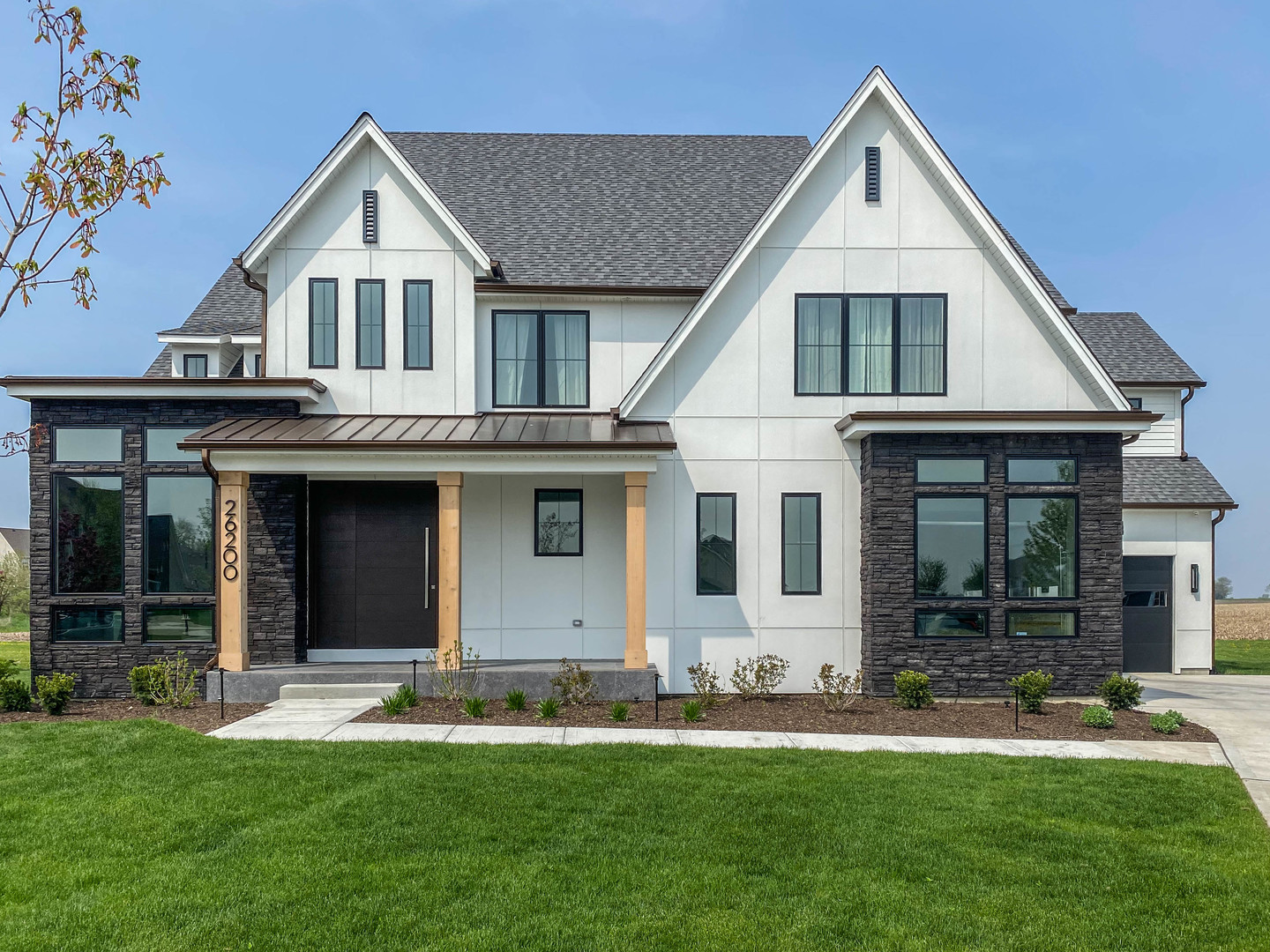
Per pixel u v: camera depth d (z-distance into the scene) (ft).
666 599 50.49
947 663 47.06
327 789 28.78
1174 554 67.00
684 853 24.08
